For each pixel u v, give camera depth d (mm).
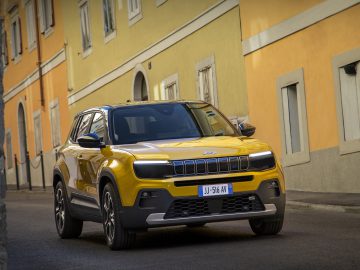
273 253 9492
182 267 8891
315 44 18750
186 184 10555
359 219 13000
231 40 22484
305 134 19438
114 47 30781
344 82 17984
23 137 42844
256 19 21141
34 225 16156
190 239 11703
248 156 10750
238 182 10617
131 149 10984
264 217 10906
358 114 17875
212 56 23609
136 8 28609
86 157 12172
